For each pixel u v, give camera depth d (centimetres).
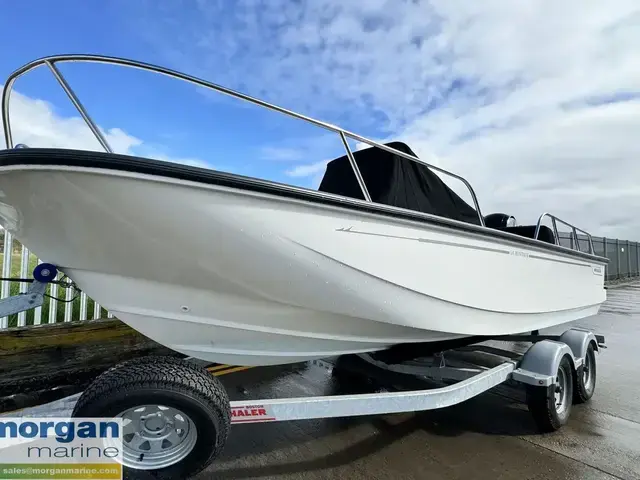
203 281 204
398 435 273
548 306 384
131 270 199
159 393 174
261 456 242
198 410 179
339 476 221
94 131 195
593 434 279
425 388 355
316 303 225
